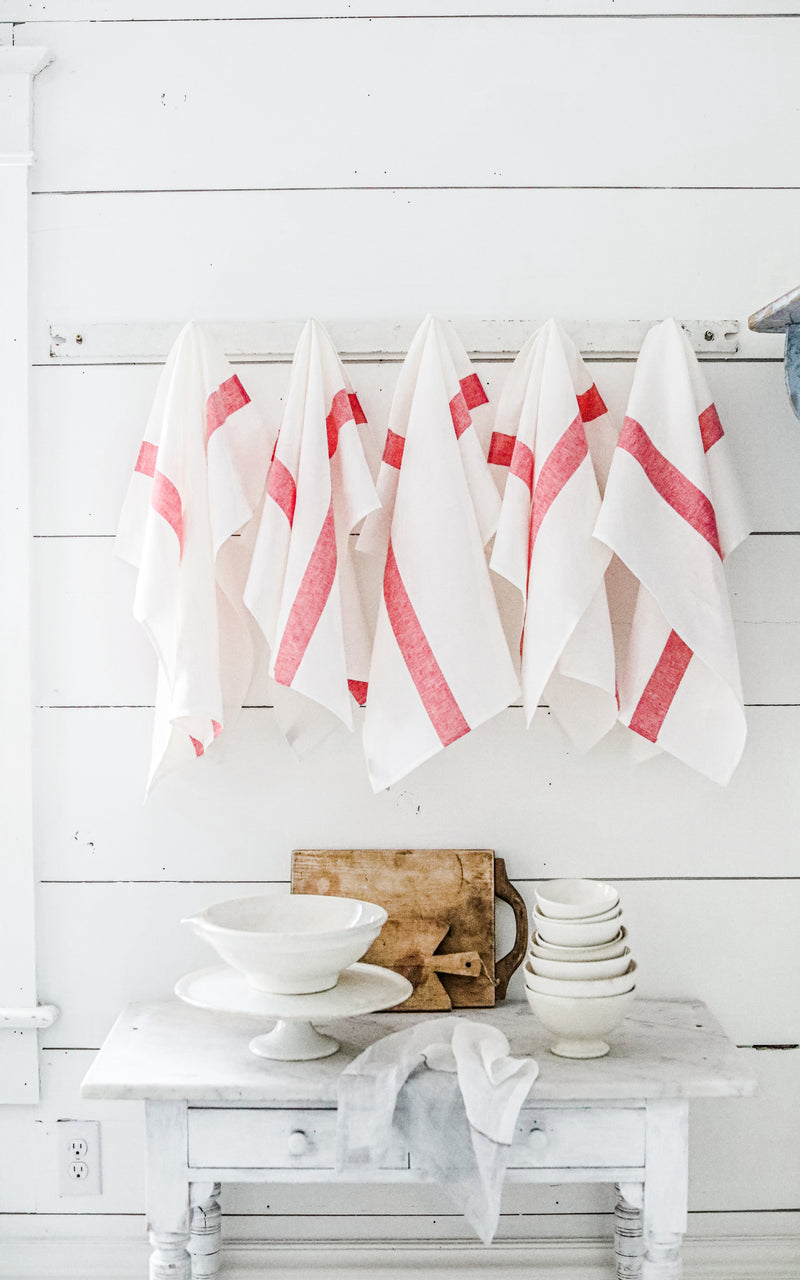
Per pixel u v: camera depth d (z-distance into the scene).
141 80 1.36
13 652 1.35
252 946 1.07
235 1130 1.09
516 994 1.36
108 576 1.36
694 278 1.37
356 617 1.32
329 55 1.36
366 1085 1.05
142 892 1.36
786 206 1.37
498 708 1.23
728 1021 1.37
